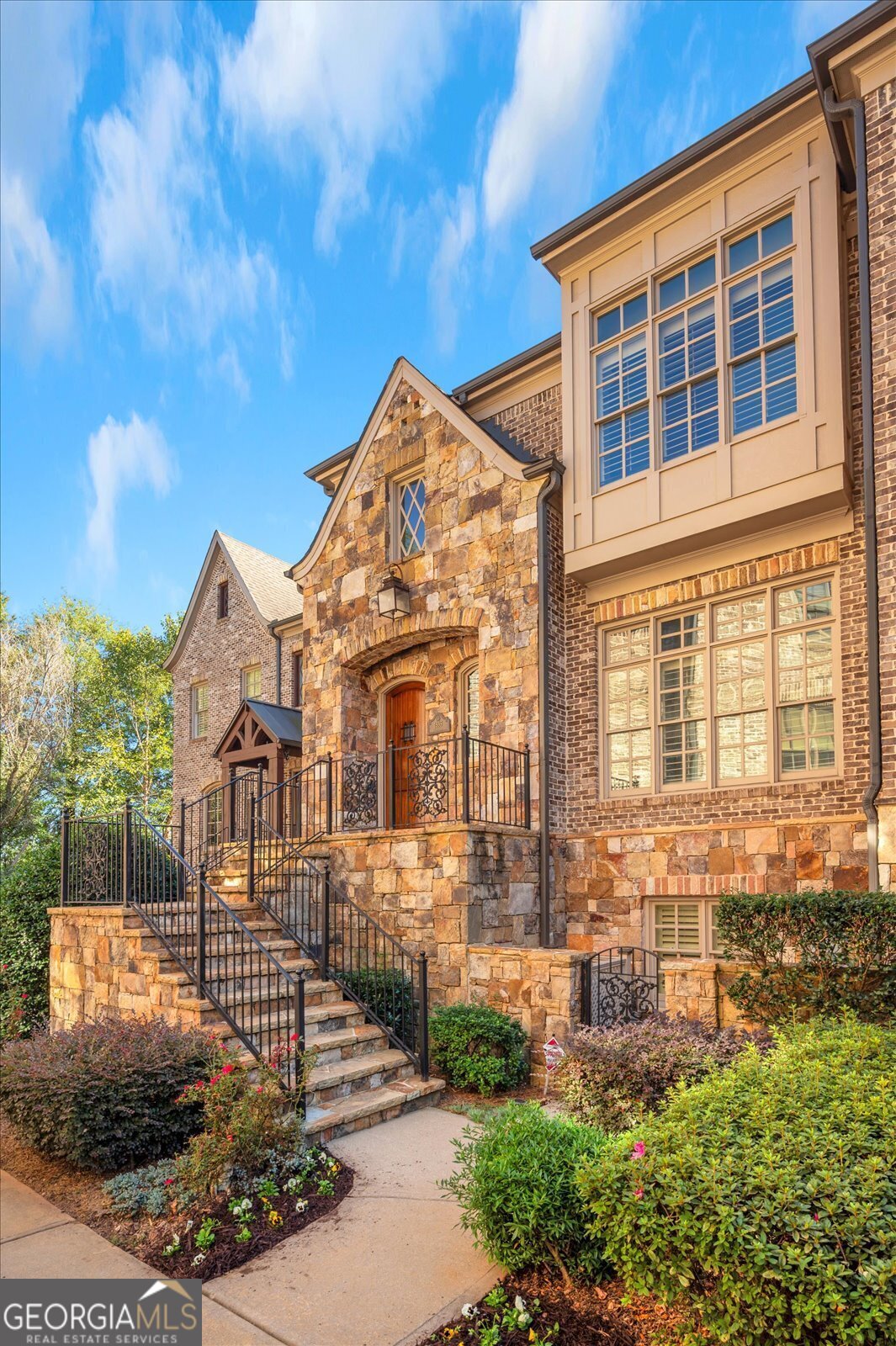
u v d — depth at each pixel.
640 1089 4.86
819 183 8.17
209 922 8.23
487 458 10.54
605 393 9.95
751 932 6.05
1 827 18.83
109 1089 5.41
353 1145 5.77
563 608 10.12
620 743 9.65
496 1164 3.92
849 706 7.81
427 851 8.69
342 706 11.98
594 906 9.34
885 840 6.62
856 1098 3.17
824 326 7.98
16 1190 5.40
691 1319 3.02
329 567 12.50
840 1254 2.47
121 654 31.20
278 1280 4.01
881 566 6.95
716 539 8.79
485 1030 7.08
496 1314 3.61
